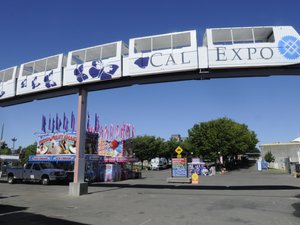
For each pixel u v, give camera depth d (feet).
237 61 55.16
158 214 38.22
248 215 37.06
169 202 49.26
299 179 116.06
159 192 65.72
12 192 68.18
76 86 66.74
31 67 75.00
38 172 95.66
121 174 125.39
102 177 113.50
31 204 48.14
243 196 56.54
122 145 138.62
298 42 54.65
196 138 231.30
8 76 79.46
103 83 64.80
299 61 53.78
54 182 98.02
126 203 48.62
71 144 108.47
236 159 290.15
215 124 227.40
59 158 107.45
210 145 223.10
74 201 51.83
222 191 66.95
